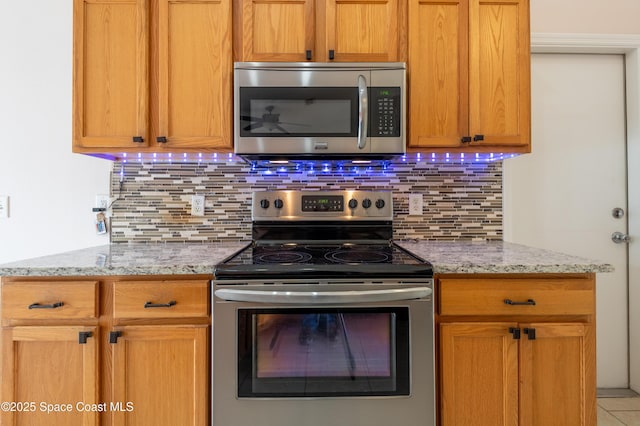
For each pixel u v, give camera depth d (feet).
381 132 4.65
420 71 4.80
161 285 3.82
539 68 6.20
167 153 5.00
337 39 4.77
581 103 6.22
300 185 5.84
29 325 3.79
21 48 5.64
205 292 3.83
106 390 3.82
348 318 3.82
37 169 5.68
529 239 6.13
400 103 4.65
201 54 4.74
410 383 3.79
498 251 4.81
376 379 3.82
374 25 4.78
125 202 5.75
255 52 4.75
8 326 3.78
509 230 5.92
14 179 5.66
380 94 4.64
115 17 4.70
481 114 4.81
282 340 3.81
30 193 5.67
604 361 6.23
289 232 5.56
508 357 3.90
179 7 4.73
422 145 4.80
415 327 3.79
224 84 4.74
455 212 5.87
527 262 3.99
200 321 3.87
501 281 3.92
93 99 4.70
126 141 4.71
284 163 5.78
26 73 5.65
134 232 5.76
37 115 5.66
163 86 4.72
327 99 4.64
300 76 4.63
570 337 3.93
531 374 3.90
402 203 5.85
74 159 5.72
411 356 3.79
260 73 4.62
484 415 3.91
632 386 6.14
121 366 3.80
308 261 4.00
